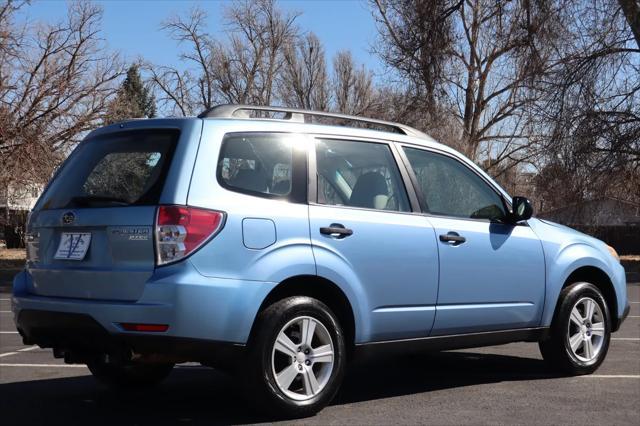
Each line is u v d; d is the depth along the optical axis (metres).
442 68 28.97
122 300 4.79
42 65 26.84
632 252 38.84
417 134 6.30
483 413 5.39
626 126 23.73
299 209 5.24
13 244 35.62
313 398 5.13
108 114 27.75
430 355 8.05
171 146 5.07
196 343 4.70
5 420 5.24
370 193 5.71
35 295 5.32
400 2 28.53
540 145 26.44
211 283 4.74
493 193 6.49
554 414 5.37
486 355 8.05
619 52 23.41
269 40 47.06
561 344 6.66
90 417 5.32
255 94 47.19
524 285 6.39
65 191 5.41
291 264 5.05
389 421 5.11
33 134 26.11
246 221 4.95
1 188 26.62
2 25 25.56
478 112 35.41
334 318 5.24
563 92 23.80
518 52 25.77
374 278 5.47
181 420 5.19
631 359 7.78
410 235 5.71
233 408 5.57
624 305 7.25
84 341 4.95
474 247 6.07
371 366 7.39
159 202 4.82
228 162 5.11
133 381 6.20
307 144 5.52
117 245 4.89
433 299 5.80
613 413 5.41
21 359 8.04
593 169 23.92
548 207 26.17
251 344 4.91
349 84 52.56
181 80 43.88
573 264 6.73
